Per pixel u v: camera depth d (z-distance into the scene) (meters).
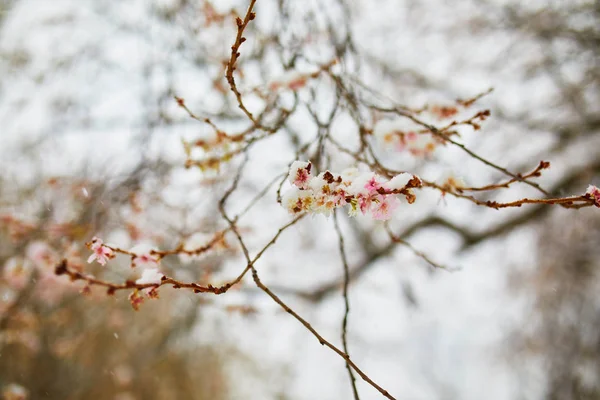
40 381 5.89
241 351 8.20
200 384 7.73
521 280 6.64
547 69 5.16
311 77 2.38
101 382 6.30
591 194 1.64
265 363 8.80
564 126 4.97
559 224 6.09
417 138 2.35
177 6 3.36
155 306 6.19
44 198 4.09
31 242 3.38
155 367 6.79
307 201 1.55
